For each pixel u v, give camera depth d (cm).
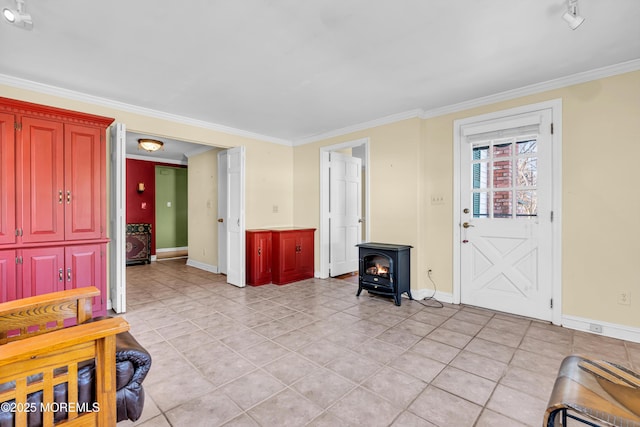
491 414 164
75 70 268
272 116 399
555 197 293
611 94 264
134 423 156
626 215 259
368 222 424
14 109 257
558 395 117
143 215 697
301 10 187
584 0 178
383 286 360
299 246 481
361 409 169
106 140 310
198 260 600
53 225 275
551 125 294
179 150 620
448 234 366
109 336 111
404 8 185
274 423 158
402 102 349
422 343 252
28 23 178
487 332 275
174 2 179
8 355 91
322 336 266
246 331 276
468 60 251
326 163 500
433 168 378
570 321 285
